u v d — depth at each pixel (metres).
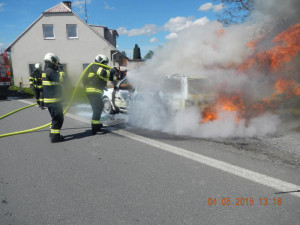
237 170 3.47
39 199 2.85
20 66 21.33
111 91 7.68
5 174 3.52
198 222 2.40
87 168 3.68
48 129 6.11
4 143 4.97
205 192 2.92
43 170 3.64
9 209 2.66
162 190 2.99
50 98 4.75
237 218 2.45
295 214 2.49
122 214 2.54
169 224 2.38
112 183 3.20
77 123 6.70
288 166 3.57
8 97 13.96
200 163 3.75
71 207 2.68
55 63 4.86
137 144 4.73
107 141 4.98
